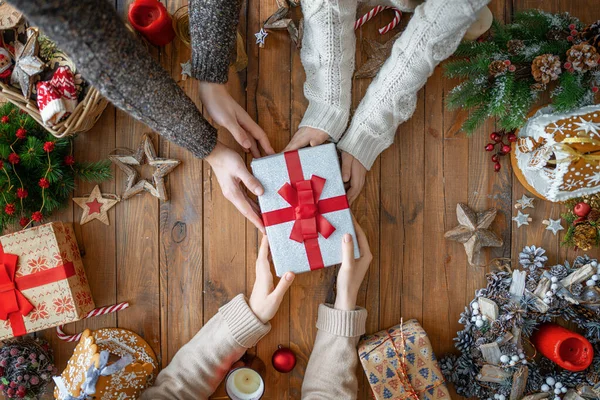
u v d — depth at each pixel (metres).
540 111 1.32
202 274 1.45
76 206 1.43
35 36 1.22
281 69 1.45
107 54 0.77
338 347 1.30
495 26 1.30
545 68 1.19
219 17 1.06
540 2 1.46
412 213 1.46
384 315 1.46
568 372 1.37
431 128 1.46
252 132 1.30
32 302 1.30
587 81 1.24
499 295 1.39
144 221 1.44
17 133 1.24
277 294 1.27
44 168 1.30
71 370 1.25
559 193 1.27
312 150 1.24
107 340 1.40
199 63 1.15
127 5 1.41
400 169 1.46
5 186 1.26
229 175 1.21
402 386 1.29
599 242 1.35
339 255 1.25
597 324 1.34
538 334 1.39
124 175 1.43
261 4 1.43
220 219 1.44
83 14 0.69
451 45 1.15
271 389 1.45
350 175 1.32
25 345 1.34
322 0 1.18
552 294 1.35
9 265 1.29
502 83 1.22
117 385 1.22
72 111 1.22
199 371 1.30
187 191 1.44
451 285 1.47
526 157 1.33
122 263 1.44
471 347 1.38
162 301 1.44
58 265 1.30
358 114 1.30
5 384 1.29
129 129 1.43
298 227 1.24
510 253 1.47
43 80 1.25
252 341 1.32
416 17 1.14
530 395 1.35
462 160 1.47
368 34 1.45
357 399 1.42
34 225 1.41
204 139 1.10
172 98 0.96
